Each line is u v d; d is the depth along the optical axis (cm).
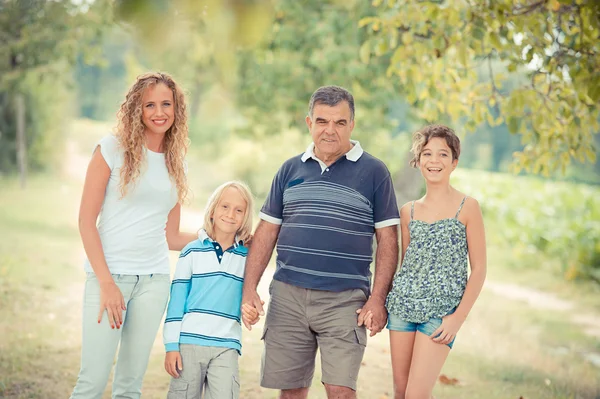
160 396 565
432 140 410
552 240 1477
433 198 414
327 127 402
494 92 701
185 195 420
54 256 1170
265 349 427
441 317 394
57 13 929
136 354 403
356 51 993
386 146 1437
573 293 1244
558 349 859
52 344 696
